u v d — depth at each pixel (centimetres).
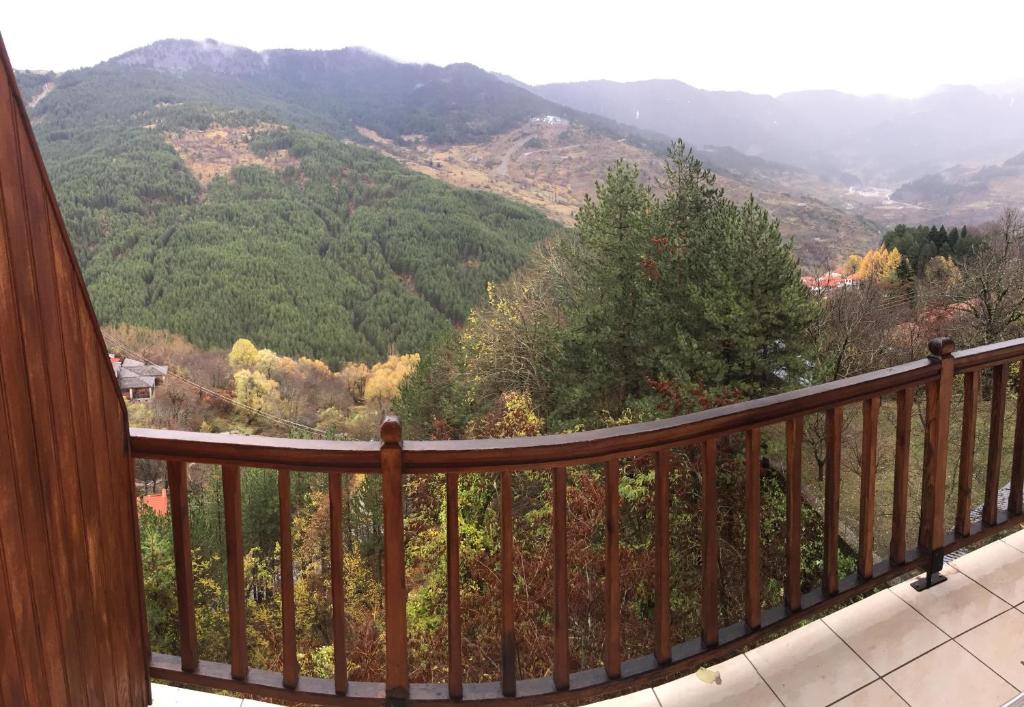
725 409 175
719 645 186
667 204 1611
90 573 138
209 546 1486
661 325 1373
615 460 164
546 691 168
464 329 2191
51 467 123
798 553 198
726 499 945
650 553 785
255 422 3297
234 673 170
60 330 126
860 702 178
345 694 167
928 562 226
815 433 1188
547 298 1986
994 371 230
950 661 192
